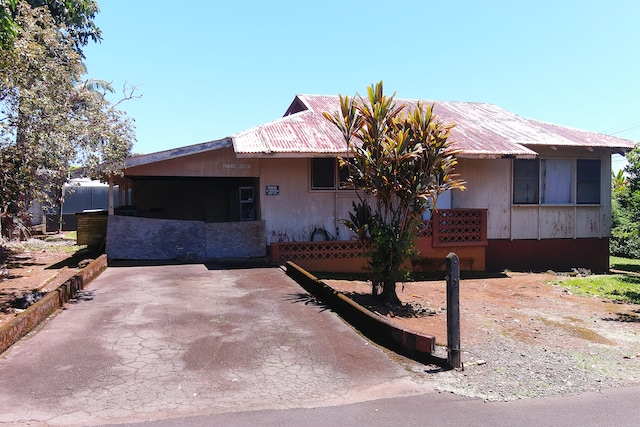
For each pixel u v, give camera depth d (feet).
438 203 45.24
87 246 46.57
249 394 14.48
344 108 26.99
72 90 29.14
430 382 16.11
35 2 44.21
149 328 20.22
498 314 27.91
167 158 37.04
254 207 45.60
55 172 27.25
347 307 22.67
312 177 41.73
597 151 49.01
